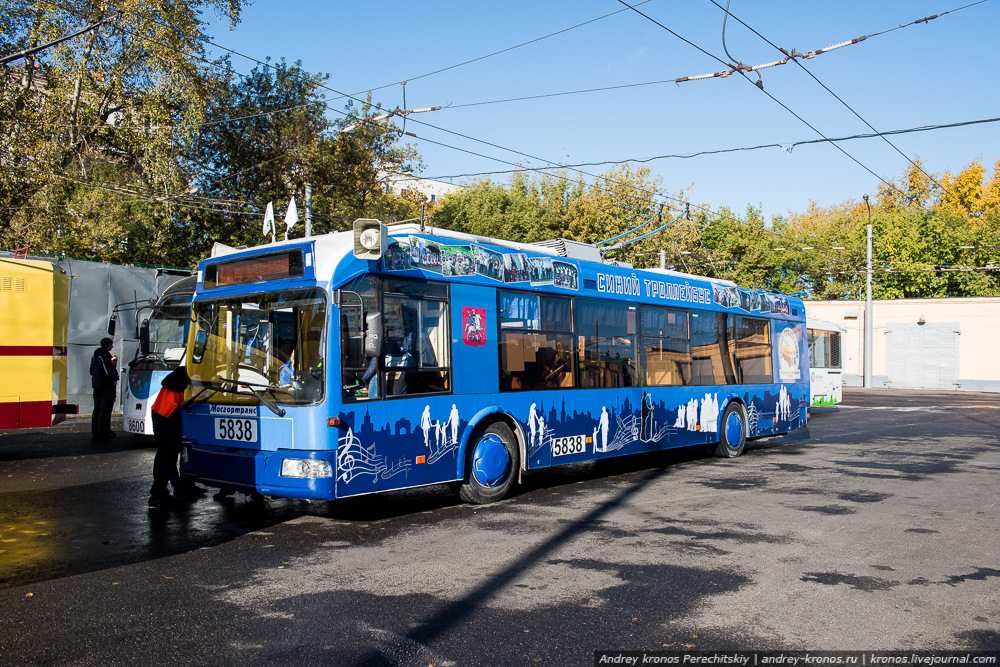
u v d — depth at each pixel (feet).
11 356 36.83
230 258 25.96
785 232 160.76
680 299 39.73
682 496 30.19
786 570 19.49
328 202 90.38
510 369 29.78
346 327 23.84
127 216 76.59
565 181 150.82
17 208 73.26
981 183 171.32
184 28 73.20
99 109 77.87
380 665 13.44
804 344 51.70
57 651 13.93
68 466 36.86
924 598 17.30
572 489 31.96
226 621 15.57
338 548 21.65
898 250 153.58
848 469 37.83
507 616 15.99
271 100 89.10
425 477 26.12
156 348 45.50
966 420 68.95
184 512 26.63
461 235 29.09
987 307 127.95
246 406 24.58
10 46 71.56
